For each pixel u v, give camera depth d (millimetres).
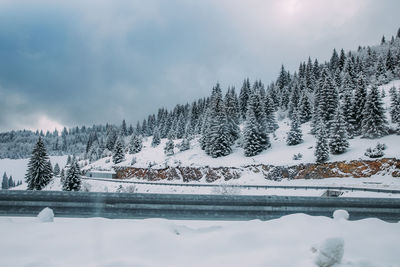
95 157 105875
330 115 50312
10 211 6555
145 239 4477
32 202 6613
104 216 6559
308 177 39188
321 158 39531
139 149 83562
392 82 75938
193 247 4328
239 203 6758
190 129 87688
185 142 65312
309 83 82312
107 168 67812
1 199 6598
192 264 3771
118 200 6680
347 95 48625
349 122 47500
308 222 5617
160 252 4098
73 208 6605
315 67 90000
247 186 34156
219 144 53844
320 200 6824
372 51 99938
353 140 44750
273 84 98438
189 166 52031
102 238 4535
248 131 51469
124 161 69000
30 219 6215
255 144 51406
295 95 73750
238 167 47000
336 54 98688
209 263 3799
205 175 48812
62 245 4262
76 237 4602
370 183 32688
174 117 108062
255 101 57281
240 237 4691
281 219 5828
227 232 4988
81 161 116750
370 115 42750
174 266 3693
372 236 4891
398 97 45656
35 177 42281
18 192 6648
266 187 33469
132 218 6562
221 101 62906
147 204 6695
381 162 34938
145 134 126375
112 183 50562
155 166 57562
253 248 4344
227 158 51656
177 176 51906
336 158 39406
